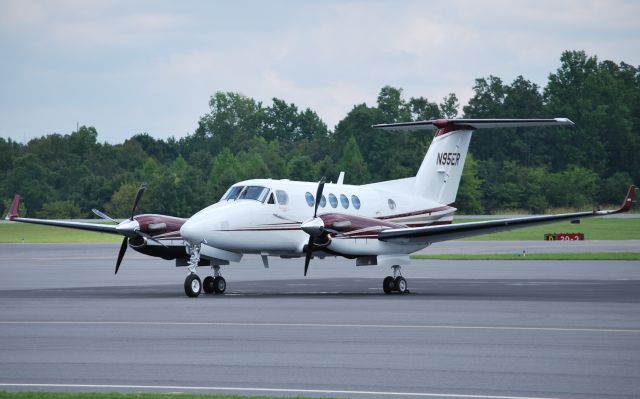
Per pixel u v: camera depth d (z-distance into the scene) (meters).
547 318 37.69
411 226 60.88
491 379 24.05
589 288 55.50
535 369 25.44
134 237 53.94
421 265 84.50
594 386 23.12
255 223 53.25
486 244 126.75
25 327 34.97
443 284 60.69
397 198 60.50
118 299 48.75
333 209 56.56
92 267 83.38
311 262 96.81
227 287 60.25
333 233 52.66
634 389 22.78
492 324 35.56
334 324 35.72
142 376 24.56
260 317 38.47
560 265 81.69
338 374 24.83
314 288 59.06
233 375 24.72
